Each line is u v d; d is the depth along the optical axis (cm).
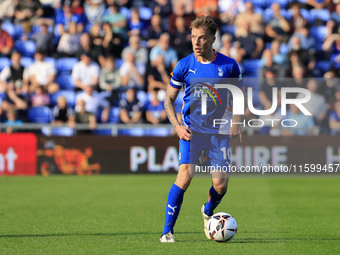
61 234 2394
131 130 5934
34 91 6025
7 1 6862
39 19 6750
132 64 6066
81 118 5566
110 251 1978
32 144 5359
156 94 5809
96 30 6294
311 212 3172
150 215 3025
